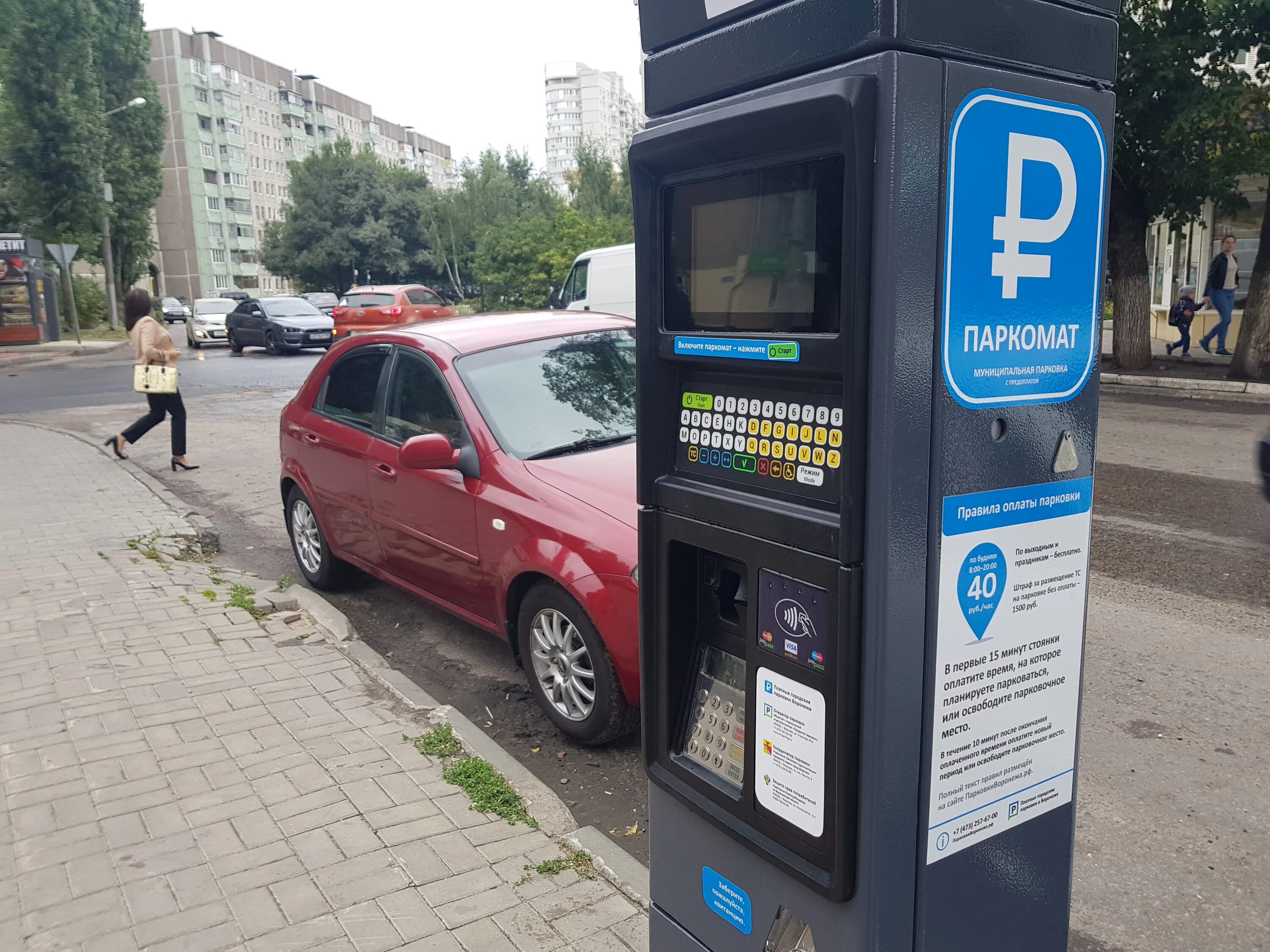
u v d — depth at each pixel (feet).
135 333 32.86
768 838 5.41
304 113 368.27
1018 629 5.18
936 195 4.37
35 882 9.35
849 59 4.36
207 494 30.22
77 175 114.01
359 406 18.03
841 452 4.65
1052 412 5.06
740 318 5.10
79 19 110.01
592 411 15.44
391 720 12.69
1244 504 23.57
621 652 12.01
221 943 8.39
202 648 15.37
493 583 14.14
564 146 492.95
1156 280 70.18
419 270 227.81
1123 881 9.73
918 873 5.07
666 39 5.31
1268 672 14.40
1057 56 4.71
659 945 6.52
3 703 13.39
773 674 5.22
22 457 34.65
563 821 10.27
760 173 4.86
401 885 9.13
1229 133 41.65
